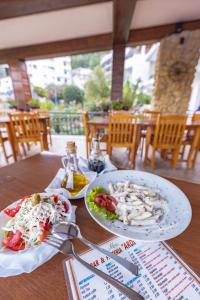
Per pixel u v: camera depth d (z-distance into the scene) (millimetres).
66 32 3303
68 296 341
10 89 4512
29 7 2084
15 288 352
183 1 2490
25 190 683
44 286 357
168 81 3451
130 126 2254
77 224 518
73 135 4398
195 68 3293
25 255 392
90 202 534
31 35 3377
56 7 2117
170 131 2217
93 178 748
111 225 465
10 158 2969
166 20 3023
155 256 428
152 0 2453
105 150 2451
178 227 458
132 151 2422
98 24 3037
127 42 3443
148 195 564
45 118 3107
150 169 2498
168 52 3289
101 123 2373
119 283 364
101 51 3752
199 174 2344
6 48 4023
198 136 2357
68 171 729
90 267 393
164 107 3611
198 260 414
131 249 447
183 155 2812
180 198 580
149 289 358
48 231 446
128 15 2277
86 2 2059
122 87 3734
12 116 2447
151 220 476
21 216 458
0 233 442
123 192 573
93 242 462
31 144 3641
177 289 357
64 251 418
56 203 519
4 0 1939
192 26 3068
